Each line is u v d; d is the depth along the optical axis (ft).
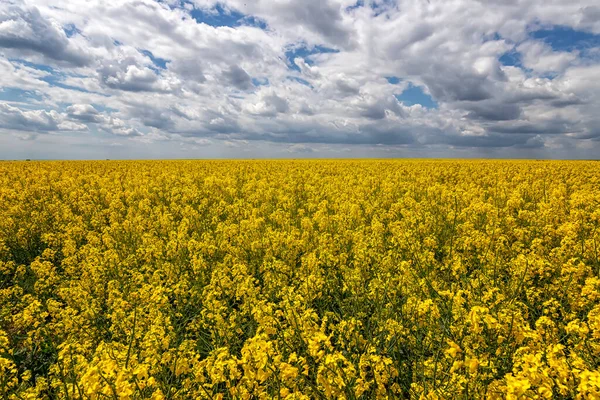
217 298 21.31
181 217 46.19
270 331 15.35
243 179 81.97
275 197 54.24
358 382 12.00
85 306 20.25
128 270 25.52
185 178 74.74
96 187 65.92
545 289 19.67
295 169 104.99
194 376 13.38
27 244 35.78
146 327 17.81
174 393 13.42
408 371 14.92
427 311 15.47
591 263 22.90
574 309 17.71
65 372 14.30
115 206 47.37
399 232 28.94
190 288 23.80
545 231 29.50
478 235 27.40
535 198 47.03
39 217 41.19
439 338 15.37
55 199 52.06
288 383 11.96
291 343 15.19
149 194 56.75
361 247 25.86
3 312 20.44
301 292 20.34
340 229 32.63
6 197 53.31
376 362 12.14
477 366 10.97
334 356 11.34
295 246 28.91
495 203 44.19
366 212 41.60
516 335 13.10
